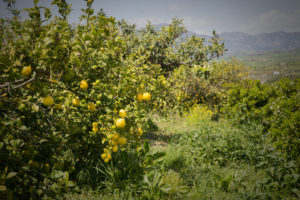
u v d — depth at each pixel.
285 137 4.68
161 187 2.83
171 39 9.26
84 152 3.19
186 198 2.89
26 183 1.80
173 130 6.46
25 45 1.69
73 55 1.89
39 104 2.09
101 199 2.66
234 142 4.84
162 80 3.94
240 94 8.11
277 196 3.01
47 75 1.71
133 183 2.98
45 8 1.72
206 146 4.41
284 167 3.42
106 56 2.54
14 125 1.93
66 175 1.94
